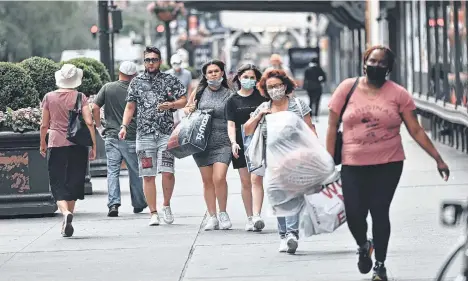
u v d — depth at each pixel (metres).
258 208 27.66
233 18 145.38
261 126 24.73
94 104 32.25
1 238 28.52
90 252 25.73
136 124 31.42
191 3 90.75
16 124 32.06
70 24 112.69
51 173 28.75
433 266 22.27
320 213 22.47
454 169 41.31
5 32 106.94
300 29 161.62
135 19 171.88
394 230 27.20
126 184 41.88
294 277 21.62
